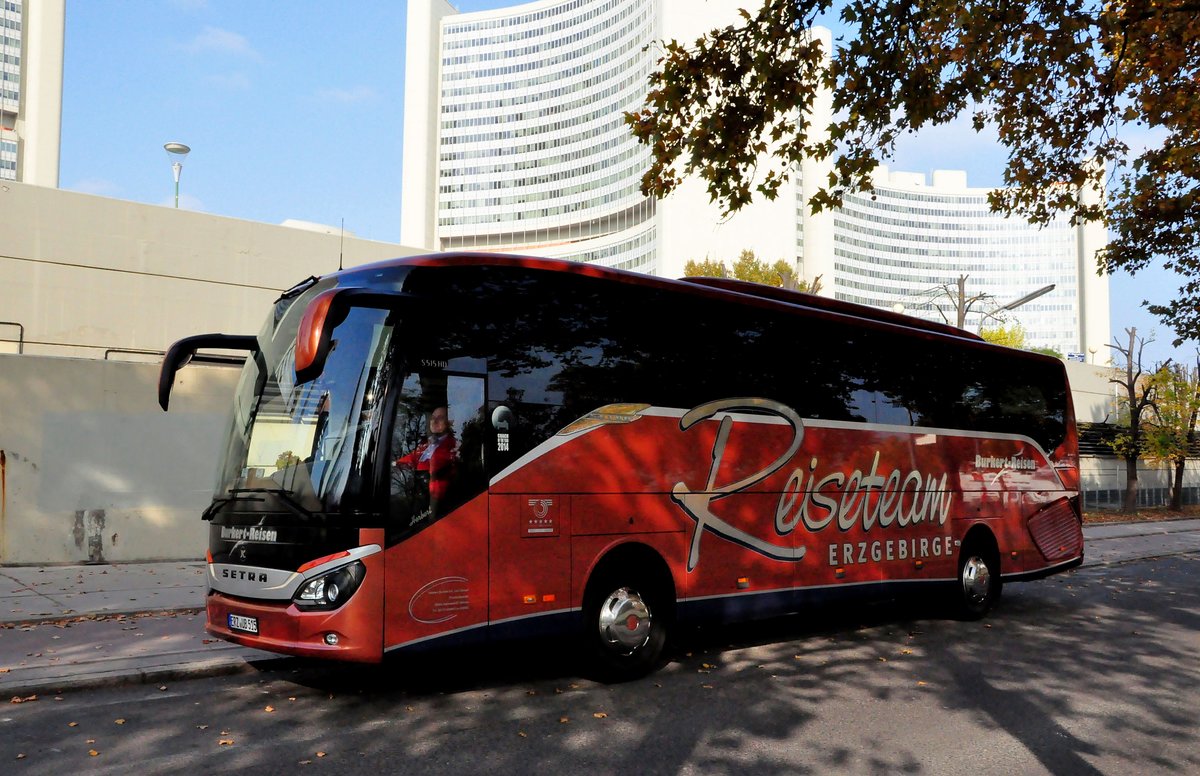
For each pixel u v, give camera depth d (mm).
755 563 9258
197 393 15445
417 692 7484
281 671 8180
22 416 13938
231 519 7066
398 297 6926
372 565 6547
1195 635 10844
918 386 11656
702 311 9109
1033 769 5734
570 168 159125
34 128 128875
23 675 7434
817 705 7215
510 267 7645
